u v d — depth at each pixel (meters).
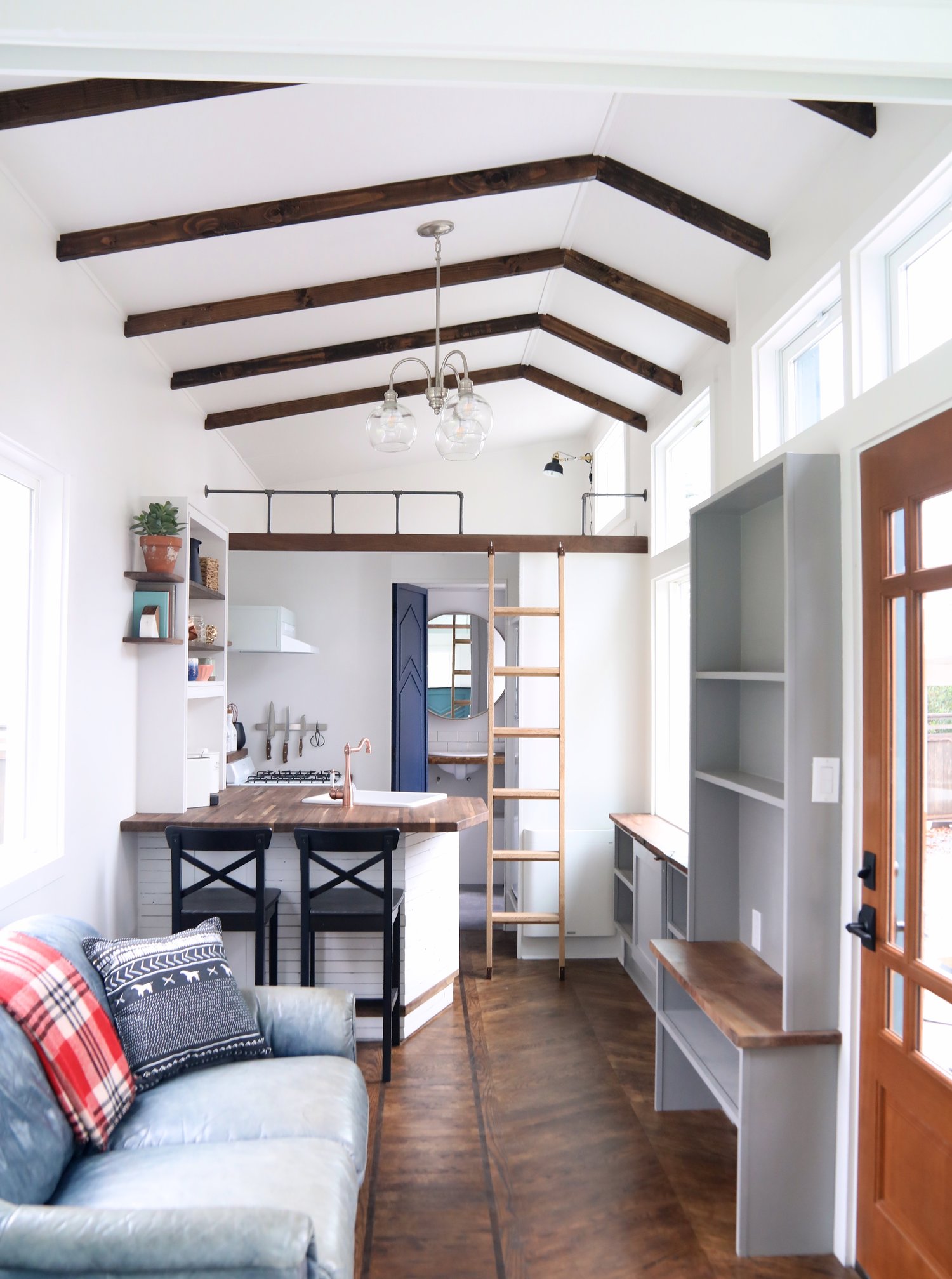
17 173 2.77
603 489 6.90
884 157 2.51
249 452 6.23
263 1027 2.70
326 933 3.96
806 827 2.55
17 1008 2.05
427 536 5.30
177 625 3.99
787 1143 2.53
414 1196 2.76
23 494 3.04
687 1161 2.99
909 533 2.25
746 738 3.34
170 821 3.81
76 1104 2.09
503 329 4.86
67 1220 1.57
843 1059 2.51
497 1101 3.41
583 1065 3.73
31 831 3.09
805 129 2.77
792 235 3.14
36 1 1.39
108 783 3.62
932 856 2.17
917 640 2.24
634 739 5.34
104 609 3.58
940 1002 2.11
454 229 3.69
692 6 1.48
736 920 3.39
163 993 2.53
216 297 3.85
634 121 3.01
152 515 3.80
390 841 3.50
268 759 6.86
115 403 3.72
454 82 1.54
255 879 3.87
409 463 7.28
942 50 1.51
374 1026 3.99
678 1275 2.41
